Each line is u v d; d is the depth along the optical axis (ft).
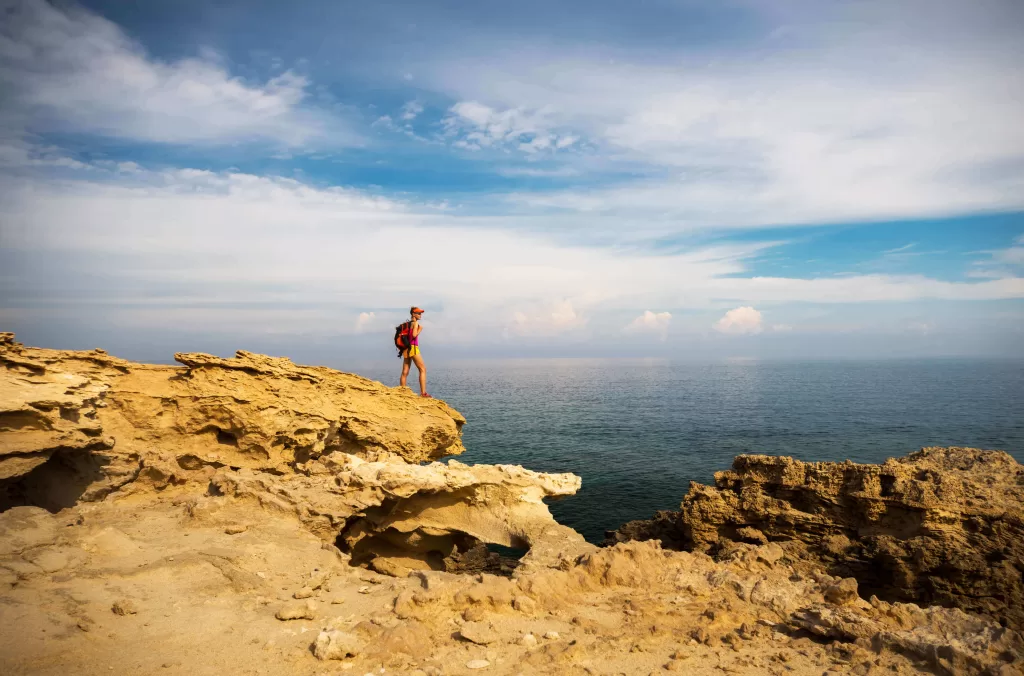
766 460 79.71
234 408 59.67
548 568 41.27
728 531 80.18
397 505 60.34
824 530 72.54
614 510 172.24
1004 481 66.49
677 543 88.69
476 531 63.26
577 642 27.73
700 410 488.44
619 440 311.06
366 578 38.22
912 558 62.28
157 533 40.47
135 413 57.06
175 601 29.96
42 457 41.42
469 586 33.19
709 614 31.78
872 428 351.25
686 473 223.92
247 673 23.94
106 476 48.34
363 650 26.14
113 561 33.42
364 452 72.59
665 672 25.64
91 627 25.52
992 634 27.61
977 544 61.41
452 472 61.98
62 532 34.76
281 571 36.37
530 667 25.57
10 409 39.63
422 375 81.66
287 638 27.30
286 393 63.36
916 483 66.23
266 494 47.98
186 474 54.08
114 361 57.00
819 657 27.53
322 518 48.78
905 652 27.32
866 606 33.01
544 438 318.45
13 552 31.04
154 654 24.56
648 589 36.52
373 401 73.51
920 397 601.62
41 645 23.12
